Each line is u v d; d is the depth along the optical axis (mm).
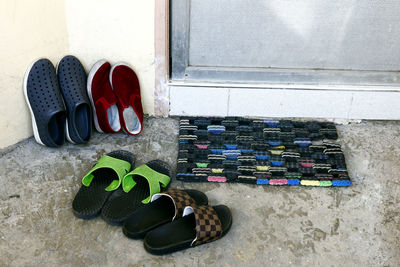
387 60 1905
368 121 2045
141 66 1863
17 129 1716
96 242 1355
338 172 1708
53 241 1348
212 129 1914
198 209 1334
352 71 1935
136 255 1318
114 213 1426
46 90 1639
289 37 1848
